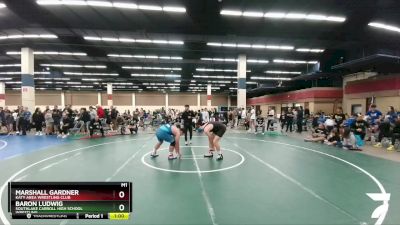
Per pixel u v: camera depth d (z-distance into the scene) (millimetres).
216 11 10273
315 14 10414
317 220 3326
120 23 11570
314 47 15547
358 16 10586
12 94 42250
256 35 13234
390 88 15867
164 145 9953
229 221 3289
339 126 10203
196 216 3441
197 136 13312
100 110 13891
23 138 12141
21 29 12312
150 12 10359
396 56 13977
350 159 7203
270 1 9414
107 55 18047
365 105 18531
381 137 9539
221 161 6922
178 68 23391
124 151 8500
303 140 11578
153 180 5102
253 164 6551
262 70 24469
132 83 34500
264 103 38969
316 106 23578
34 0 9250
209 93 33500
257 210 3643
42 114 13852
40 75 26984
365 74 19516
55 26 11953
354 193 4359
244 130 16812
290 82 31391
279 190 4512
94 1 9281
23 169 5949
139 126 19516
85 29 12359
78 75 27422
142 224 3209
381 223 3242
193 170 5902
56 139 11812
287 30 12484
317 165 6445
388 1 9211
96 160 6996
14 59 19125
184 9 9992
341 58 17641
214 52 17172
